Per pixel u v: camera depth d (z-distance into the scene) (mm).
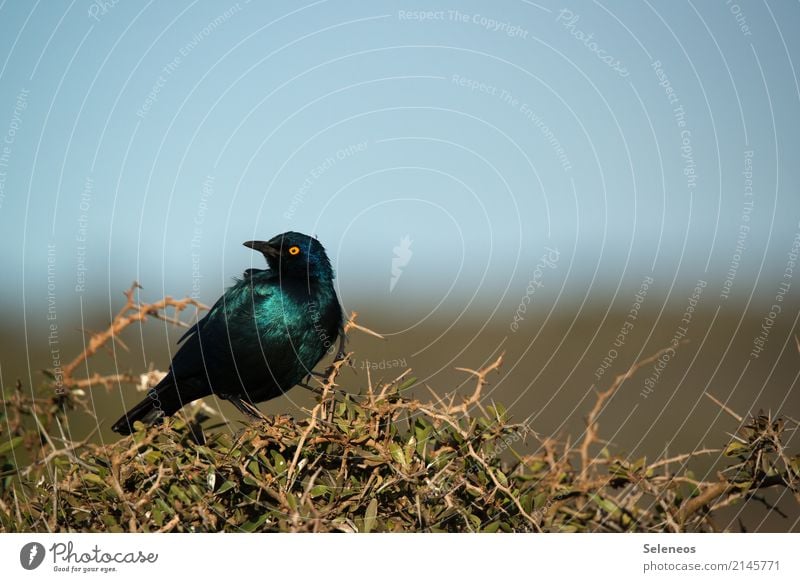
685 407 15656
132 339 19234
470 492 6199
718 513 11242
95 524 6477
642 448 13422
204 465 6180
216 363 9641
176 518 6086
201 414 7473
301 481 6426
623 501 6383
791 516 11055
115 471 6133
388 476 6250
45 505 6363
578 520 6438
